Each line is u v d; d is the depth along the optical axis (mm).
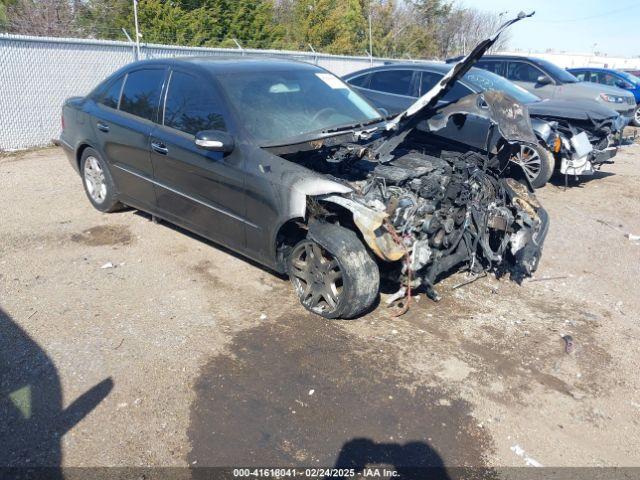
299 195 3891
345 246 3877
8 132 9742
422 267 4102
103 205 6016
